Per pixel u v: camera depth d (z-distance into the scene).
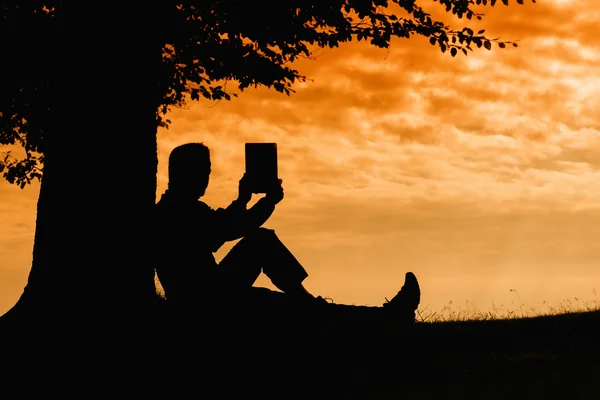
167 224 6.40
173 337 6.11
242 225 6.38
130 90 6.34
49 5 12.28
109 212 6.16
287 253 6.55
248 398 5.52
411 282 6.68
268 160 6.45
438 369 6.13
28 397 5.54
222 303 6.36
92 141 6.21
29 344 5.82
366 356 6.31
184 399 5.58
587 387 4.91
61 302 5.98
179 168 6.46
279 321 6.40
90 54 6.29
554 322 8.23
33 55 12.54
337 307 6.63
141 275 6.23
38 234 6.27
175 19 12.45
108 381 5.71
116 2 6.37
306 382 5.85
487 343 7.37
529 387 5.05
